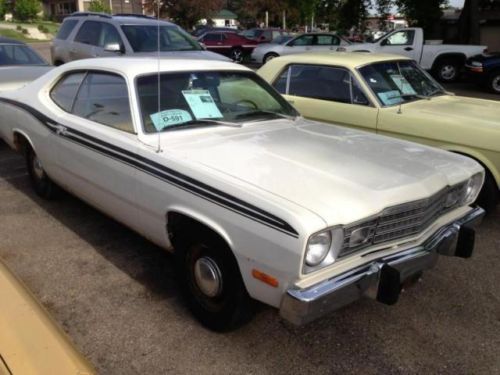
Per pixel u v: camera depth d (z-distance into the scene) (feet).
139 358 9.34
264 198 8.39
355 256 8.77
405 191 9.20
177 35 32.99
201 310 10.23
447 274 12.86
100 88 12.80
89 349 9.54
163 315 10.68
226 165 9.75
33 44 125.59
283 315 8.17
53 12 224.53
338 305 8.31
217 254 9.45
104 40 31.42
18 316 7.14
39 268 12.51
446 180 10.25
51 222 15.30
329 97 19.07
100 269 12.52
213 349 9.66
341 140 11.94
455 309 11.28
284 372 9.11
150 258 13.14
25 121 15.62
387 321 10.77
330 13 76.74
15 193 17.76
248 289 8.88
